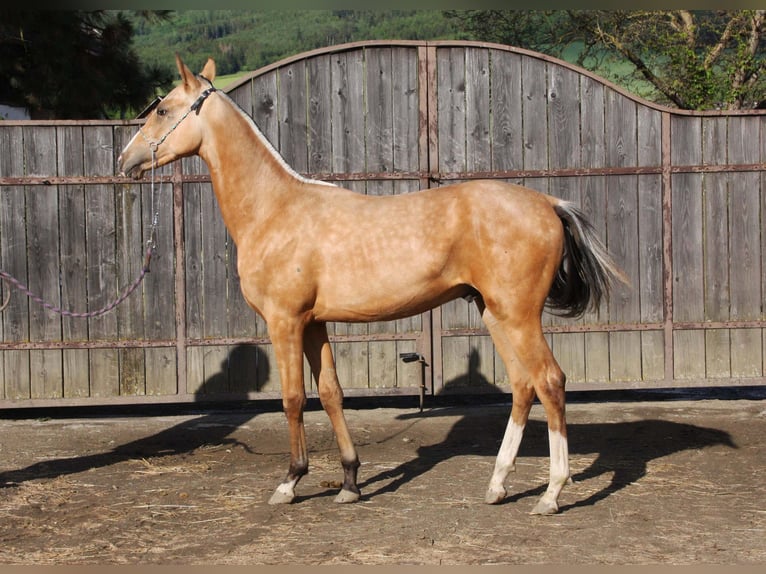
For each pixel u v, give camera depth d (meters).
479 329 7.41
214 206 7.38
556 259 4.47
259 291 4.77
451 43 7.36
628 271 7.44
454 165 7.43
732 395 8.73
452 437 6.51
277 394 7.44
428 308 4.71
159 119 4.99
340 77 7.39
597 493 4.92
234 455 6.11
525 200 4.50
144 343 7.40
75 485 5.32
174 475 5.55
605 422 6.87
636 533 4.19
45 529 4.45
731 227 7.45
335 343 7.44
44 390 7.40
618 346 7.45
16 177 7.32
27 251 7.36
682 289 7.45
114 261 7.39
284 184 4.84
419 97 7.39
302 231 4.68
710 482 5.12
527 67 7.40
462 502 4.79
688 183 7.43
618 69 16.97
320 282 4.64
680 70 14.12
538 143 7.43
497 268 4.41
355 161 7.43
